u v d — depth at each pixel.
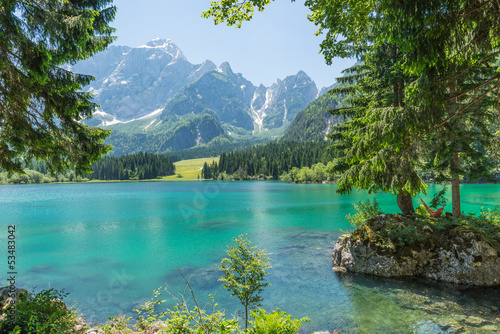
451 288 10.30
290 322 4.31
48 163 7.84
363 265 12.50
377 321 8.09
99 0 7.82
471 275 10.59
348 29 5.71
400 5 4.26
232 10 5.82
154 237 22.17
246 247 6.92
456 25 4.52
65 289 11.79
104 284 12.37
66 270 14.42
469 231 11.21
